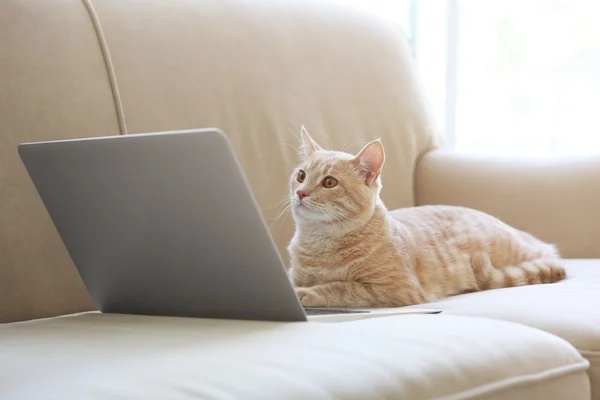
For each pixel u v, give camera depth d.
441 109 3.53
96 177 1.30
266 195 2.13
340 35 2.44
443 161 2.49
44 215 1.72
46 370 0.99
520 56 3.93
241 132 2.11
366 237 1.80
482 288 1.96
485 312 1.43
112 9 1.97
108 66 1.89
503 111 3.92
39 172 1.39
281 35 2.28
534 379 1.09
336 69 2.38
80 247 1.46
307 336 1.11
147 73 1.96
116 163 1.25
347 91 2.38
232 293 1.29
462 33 3.76
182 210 1.23
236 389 0.88
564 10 3.95
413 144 2.52
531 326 1.33
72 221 1.43
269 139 2.16
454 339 1.10
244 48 2.17
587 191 2.26
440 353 1.05
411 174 2.51
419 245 1.89
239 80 2.13
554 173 2.31
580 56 3.97
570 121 3.99
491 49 3.87
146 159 1.20
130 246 1.36
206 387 0.88
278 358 0.98
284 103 2.22
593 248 2.24
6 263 1.65
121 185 1.27
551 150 3.96
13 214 1.67
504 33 3.89
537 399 1.09
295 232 1.98
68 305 1.75
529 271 1.93
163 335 1.17
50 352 1.10
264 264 1.20
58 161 1.33
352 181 1.81
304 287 1.85
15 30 1.76
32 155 1.37
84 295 1.78
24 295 1.67
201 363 0.96
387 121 2.47
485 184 2.39
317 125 2.28
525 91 3.95
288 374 0.93
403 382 0.96
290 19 2.33
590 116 3.98
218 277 1.28
